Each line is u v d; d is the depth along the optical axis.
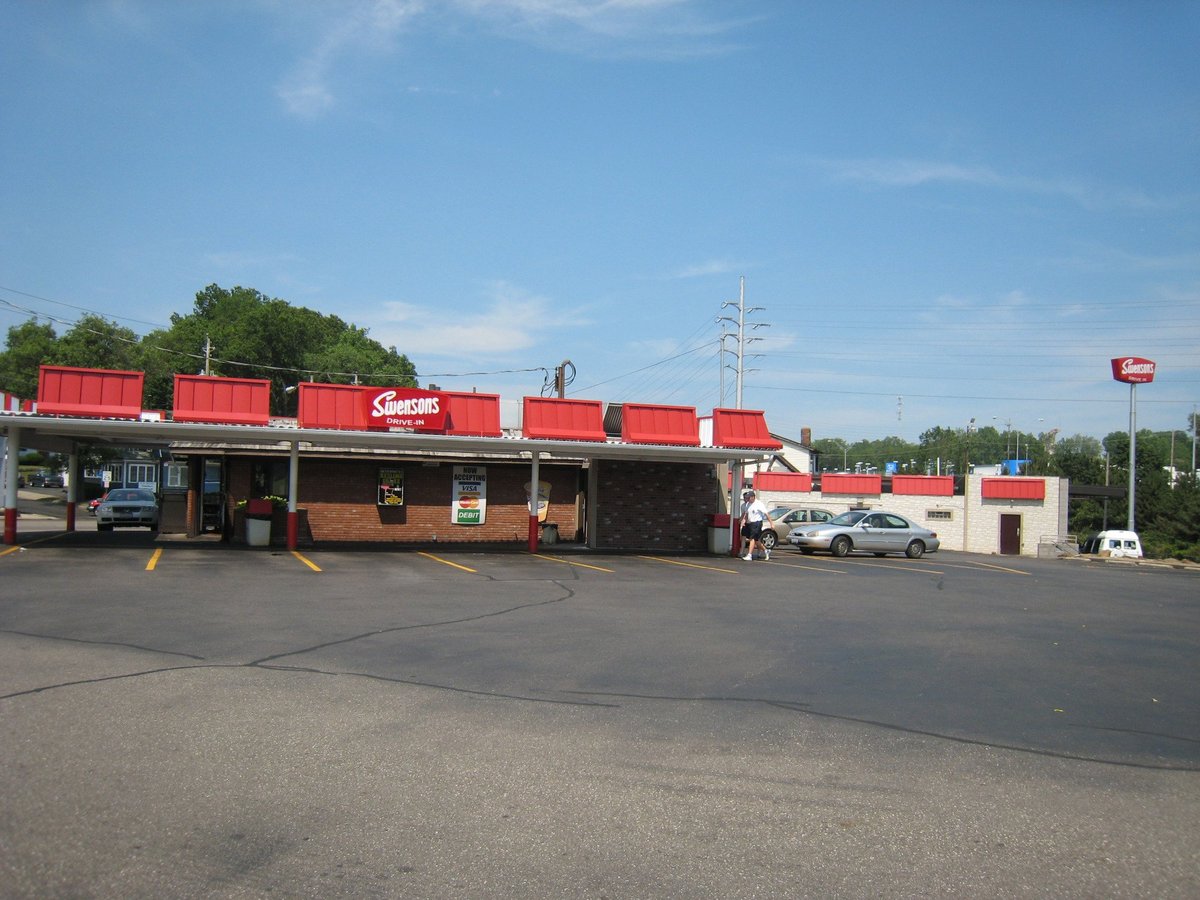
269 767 6.39
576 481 30.77
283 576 17.55
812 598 17.16
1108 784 6.72
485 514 29.70
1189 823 5.96
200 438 23.55
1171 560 42.44
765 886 4.84
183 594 14.56
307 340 85.69
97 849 4.98
